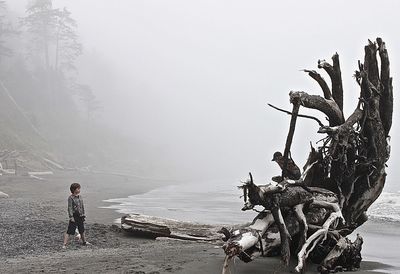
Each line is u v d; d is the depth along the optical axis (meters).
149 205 26.53
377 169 11.20
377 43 11.44
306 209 9.38
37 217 18.27
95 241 12.73
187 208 25.03
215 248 10.96
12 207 21.91
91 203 27.47
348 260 9.48
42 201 25.53
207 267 8.48
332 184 10.56
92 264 8.91
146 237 13.65
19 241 12.56
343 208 11.04
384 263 10.66
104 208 24.09
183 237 12.96
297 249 9.02
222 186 53.16
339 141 10.23
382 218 21.17
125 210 23.06
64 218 18.34
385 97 11.48
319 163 10.29
